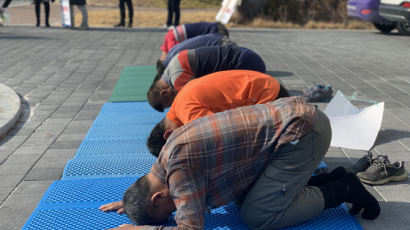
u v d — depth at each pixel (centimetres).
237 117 225
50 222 256
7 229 265
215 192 233
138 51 955
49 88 632
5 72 731
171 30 516
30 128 463
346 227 251
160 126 271
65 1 1337
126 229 228
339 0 1697
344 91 604
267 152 227
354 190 254
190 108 255
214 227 254
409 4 1124
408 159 357
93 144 397
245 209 241
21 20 1617
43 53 909
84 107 541
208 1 2269
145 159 354
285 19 1628
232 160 223
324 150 238
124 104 548
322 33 1380
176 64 340
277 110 229
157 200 231
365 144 378
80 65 797
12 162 371
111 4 2136
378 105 416
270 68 783
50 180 334
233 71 279
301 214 243
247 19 1611
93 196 287
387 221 264
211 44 406
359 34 1348
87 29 1362
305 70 759
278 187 231
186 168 212
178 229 217
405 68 763
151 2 2189
